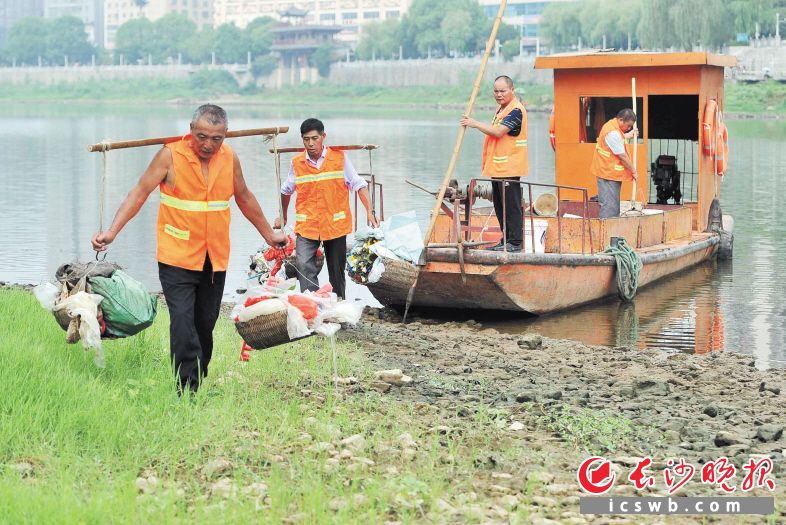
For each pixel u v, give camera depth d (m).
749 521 5.96
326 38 178.88
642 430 7.76
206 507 5.52
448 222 14.34
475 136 62.34
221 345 9.44
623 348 11.66
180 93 180.50
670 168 18.64
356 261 11.82
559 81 17.00
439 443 7.09
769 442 7.59
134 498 5.45
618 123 15.05
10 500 5.30
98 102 182.12
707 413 8.38
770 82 95.00
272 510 5.50
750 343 12.48
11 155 46.62
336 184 10.71
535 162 39.78
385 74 160.12
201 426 6.80
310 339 10.23
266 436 6.83
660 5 88.00
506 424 7.68
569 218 14.42
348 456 6.56
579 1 130.75
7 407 6.67
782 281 16.41
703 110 17.25
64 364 7.81
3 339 8.25
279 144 53.34
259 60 181.50
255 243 20.28
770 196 28.03
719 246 18.19
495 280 12.88
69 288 7.45
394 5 190.12
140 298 7.45
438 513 5.70
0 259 19.03
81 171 38.31
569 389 9.11
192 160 7.36
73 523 5.10
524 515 5.72
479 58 143.62
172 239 7.43
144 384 7.44
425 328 12.73
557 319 13.83
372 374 8.95
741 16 96.19
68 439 6.38
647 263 15.11
